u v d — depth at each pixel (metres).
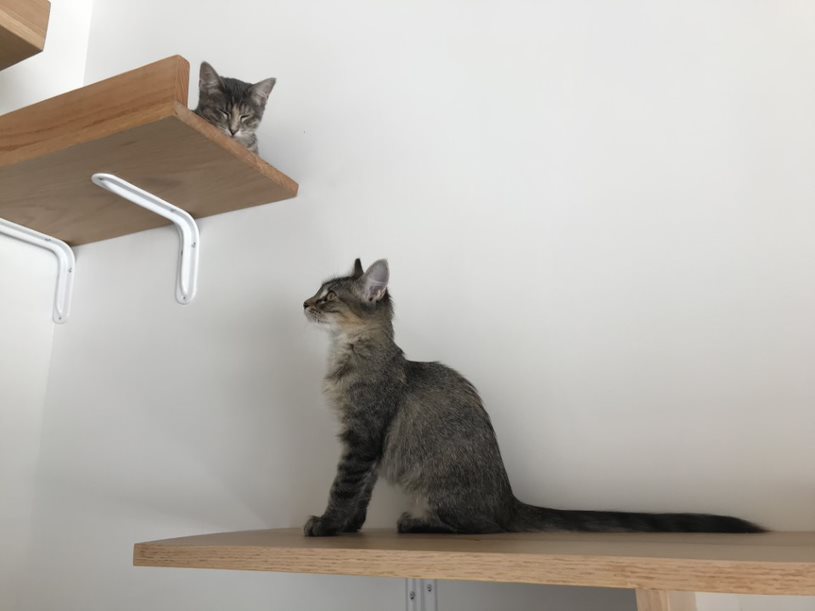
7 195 1.46
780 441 1.00
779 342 1.04
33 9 1.32
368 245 1.41
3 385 1.62
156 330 1.61
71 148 1.25
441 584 1.15
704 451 1.05
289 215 1.52
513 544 0.83
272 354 1.45
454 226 1.34
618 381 1.13
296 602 1.27
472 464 1.06
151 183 1.42
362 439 1.12
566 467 1.13
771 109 1.12
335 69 1.57
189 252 1.61
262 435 1.41
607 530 1.01
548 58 1.34
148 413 1.56
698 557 0.64
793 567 0.58
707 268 1.11
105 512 1.55
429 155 1.40
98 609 1.49
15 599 1.58
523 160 1.31
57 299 1.76
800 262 1.05
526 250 1.26
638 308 1.15
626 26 1.29
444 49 1.46
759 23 1.17
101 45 1.97
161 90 1.17
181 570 1.41
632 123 1.23
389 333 1.21
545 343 1.20
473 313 1.28
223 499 1.42
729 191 1.12
